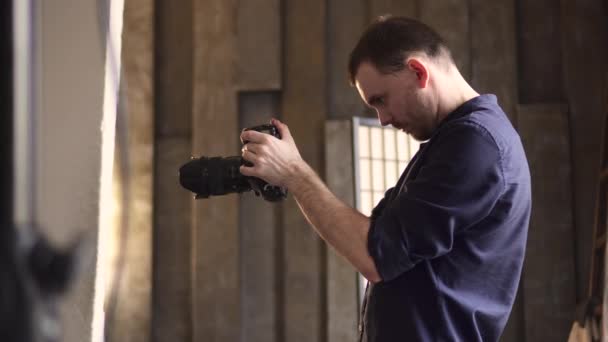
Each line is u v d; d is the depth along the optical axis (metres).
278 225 5.49
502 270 1.51
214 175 1.52
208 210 5.45
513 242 1.52
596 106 5.25
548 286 5.14
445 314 1.45
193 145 5.53
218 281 5.39
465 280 1.47
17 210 0.31
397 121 1.63
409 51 1.57
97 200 0.73
